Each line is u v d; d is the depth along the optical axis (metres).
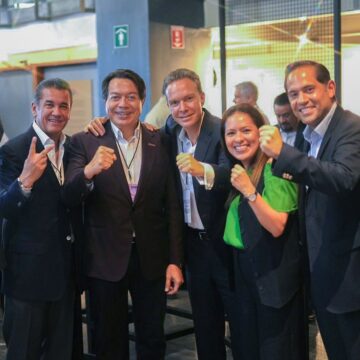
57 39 6.46
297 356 2.40
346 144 2.06
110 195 2.56
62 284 2.56
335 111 2.17
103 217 2.57
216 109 5.79
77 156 2.60
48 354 2.67
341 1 4.75
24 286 2.52
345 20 4.96
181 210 2.75
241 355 2.60
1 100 7.08
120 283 2.62
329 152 2.13
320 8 4.88
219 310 2.78
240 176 2.25
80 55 6.30
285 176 2.03
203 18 5.88
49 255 2.52
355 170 2.00
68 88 2.59
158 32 5.61
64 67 6.57
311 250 2.23
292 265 2.34
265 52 5.27
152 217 2.65
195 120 2.66
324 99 2.14
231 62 5.51
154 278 2.65
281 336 2.37
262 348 2.41
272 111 5.21
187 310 3.78
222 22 5.21
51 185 2.53
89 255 2.60
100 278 2.57
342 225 2.14
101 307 2.62
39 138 2.55
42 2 6.41
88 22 6.18
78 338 2.81
